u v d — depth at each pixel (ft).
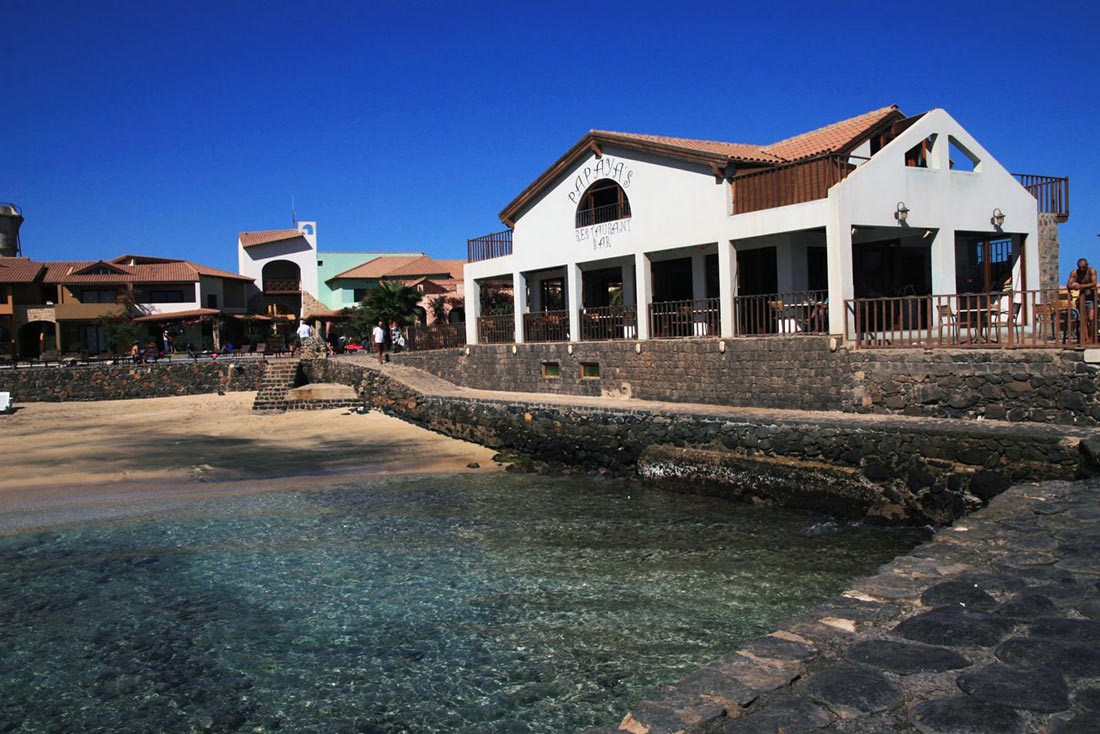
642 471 67.41
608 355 85.56
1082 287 49.62
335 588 39.99
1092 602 20.51
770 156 81.00
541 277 105.60
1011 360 52.11
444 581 40.86
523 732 25.45
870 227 67.21
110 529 51.39
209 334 194.70
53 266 206.69
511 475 69.87
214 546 47.57
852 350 61.72
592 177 88.48
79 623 35.70
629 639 32.96
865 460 53.67
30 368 124.06
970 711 14.83
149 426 95.50
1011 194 76.69
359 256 244.01
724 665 17.54
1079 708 14.88
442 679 29.55
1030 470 46.03
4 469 70.79
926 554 25.98
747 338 70.08
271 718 26.94
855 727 14.56
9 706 28.25
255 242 223.51
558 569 42.75
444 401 90.17
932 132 70.54
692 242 77.20
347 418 99.91
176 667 31.09
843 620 20.08
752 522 53.11
